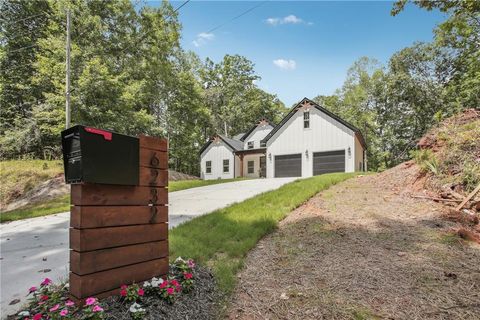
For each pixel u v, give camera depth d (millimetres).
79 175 1919
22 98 15945
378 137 23984
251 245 3605
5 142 13922
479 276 2566
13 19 15203
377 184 6949
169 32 17906
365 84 25688
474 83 12656
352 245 3479
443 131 6512
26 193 10820
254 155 22578
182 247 3527
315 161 16625
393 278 2621
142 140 2396
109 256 2098
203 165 24672
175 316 2051
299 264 3062
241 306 2312
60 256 3600
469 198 4547
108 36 15680
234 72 36469
